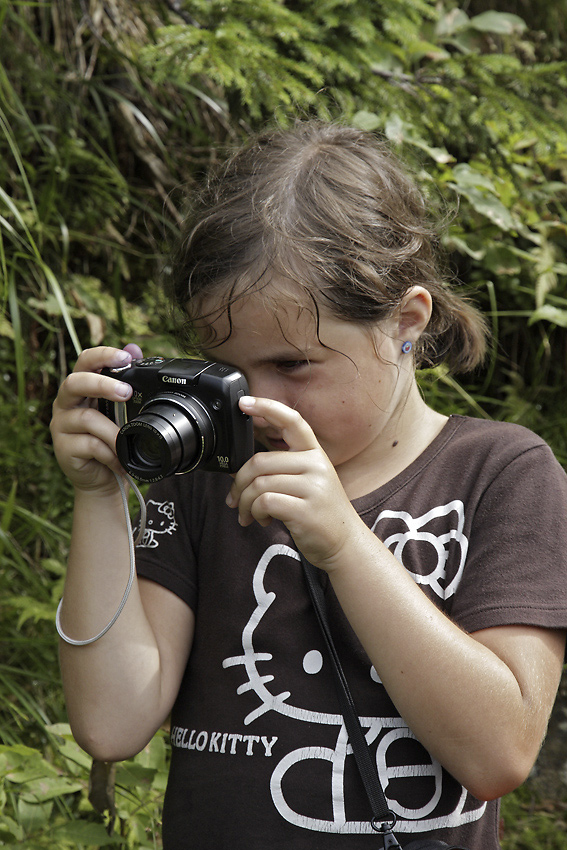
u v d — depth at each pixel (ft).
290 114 7.55
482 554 4.25
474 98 8.52
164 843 4.49
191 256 4.32
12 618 8.12
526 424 10.59
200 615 4.62
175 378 4.05
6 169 8.97
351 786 4.10
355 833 4.07
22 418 7.64
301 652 4.32
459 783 4.18
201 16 7.99
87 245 9.71
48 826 5.96
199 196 4.78
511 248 9.66
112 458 4.28
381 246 4.40
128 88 10.13
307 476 3.91
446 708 3.84
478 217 9.55
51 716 7.75
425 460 4.60
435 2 9.91
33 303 8.80
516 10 11.54
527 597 4.06
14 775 6.04
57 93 9.39
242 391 4.00
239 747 4.25
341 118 7.16
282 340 4.09
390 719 4.16
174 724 4.63
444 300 5.18
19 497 8.92
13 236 8.38
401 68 8.80
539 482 4.36
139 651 4.44
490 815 4.48
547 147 8.60
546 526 4.23
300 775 4.13
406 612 3.87
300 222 4.23
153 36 9.41
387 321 4.35
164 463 3.76
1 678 7.47
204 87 9.59
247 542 4.58
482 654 3.91
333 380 4.18
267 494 3.90
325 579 4.43
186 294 4.40
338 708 4.19
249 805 4.15
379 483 4.62
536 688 3.96
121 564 4.49
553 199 10.31
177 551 4.75
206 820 4.24
